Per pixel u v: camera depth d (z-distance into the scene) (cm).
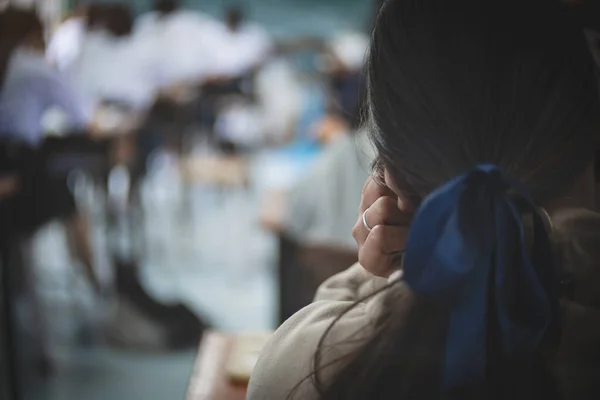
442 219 66
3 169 327
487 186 66
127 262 402
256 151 676
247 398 81
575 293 73
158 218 646
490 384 69
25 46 345
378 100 73
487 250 66
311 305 82
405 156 72
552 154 71
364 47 80
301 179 254
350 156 238
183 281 484
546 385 70
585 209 75
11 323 284
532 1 70
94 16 480
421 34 70
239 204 697
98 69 477
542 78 69
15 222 327
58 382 335
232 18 607
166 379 343
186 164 604
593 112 72
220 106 579
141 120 480
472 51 69
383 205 77
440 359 69
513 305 67
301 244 252
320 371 73
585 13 74
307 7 1058
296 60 776
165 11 536
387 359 70
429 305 69
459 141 70
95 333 393
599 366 72
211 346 157
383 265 77
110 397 321
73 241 420
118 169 509
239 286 477
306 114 702
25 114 335
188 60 532
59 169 356
